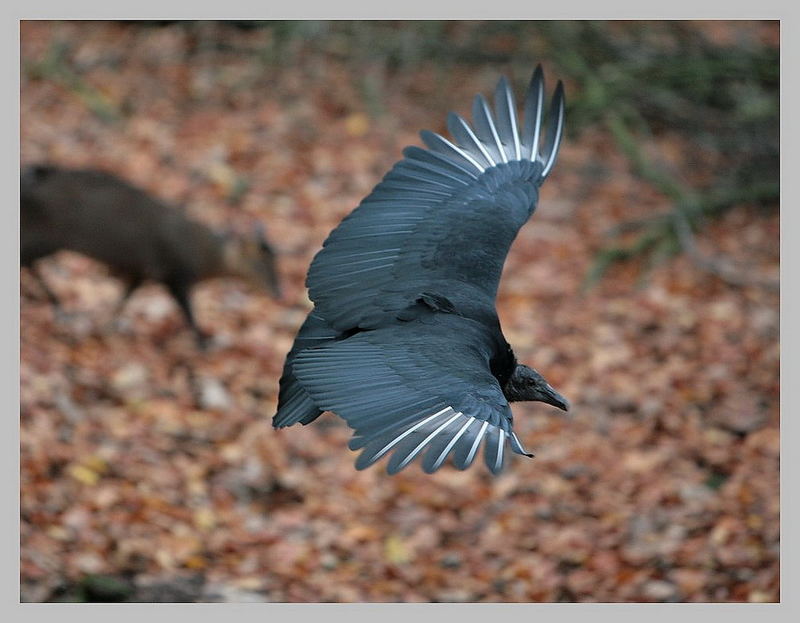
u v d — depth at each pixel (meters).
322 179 17.98
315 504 12.08
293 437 12.95
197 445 12.59
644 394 14.03
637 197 18.45
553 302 15.77
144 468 12.04
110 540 10.96
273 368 14.10
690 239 17.03
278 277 15.09
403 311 6.43
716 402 13.95
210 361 14.03
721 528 11.86
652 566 11.43
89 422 12.52
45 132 18.16
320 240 16.72
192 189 17.36
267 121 19.23
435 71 21.00
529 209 7.28
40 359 13.28
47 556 10.47
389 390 5.75
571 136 19.75
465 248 6.91
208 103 19.56
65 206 13.97
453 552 11.62
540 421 13.51
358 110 19.73
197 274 14.43
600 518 12.12
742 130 20.12
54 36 20.88
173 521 11.45
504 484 12.55
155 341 14.26
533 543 11.76
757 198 18.14
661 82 20.25
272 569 11.08
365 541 11.63
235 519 11.70
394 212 7.09
